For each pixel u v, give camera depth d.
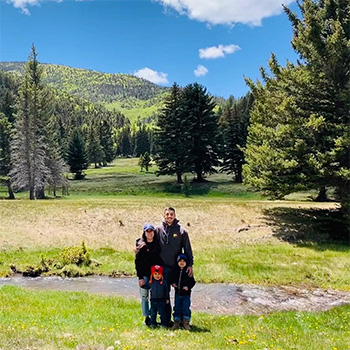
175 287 8.94
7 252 20.59
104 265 19.27
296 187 24.42
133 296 14.76
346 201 24.84
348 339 8.68
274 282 17.39
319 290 16.42
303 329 9.94
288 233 25.19
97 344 6.85
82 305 11.82
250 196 55.72
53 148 60.19
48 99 52.97
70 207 27.92
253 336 8.29
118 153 197.12
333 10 26.77
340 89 24.56
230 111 88.88
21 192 73.69
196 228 26.22
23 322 8.56
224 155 64.12
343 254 21.03
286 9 29.14
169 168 61.72
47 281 16.92
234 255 21.05
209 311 13.09
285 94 27.36
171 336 7.84
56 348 6.39
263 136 26.95
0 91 174.38
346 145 22.86
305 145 24.17
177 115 59.72
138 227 26.14
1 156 60.06
